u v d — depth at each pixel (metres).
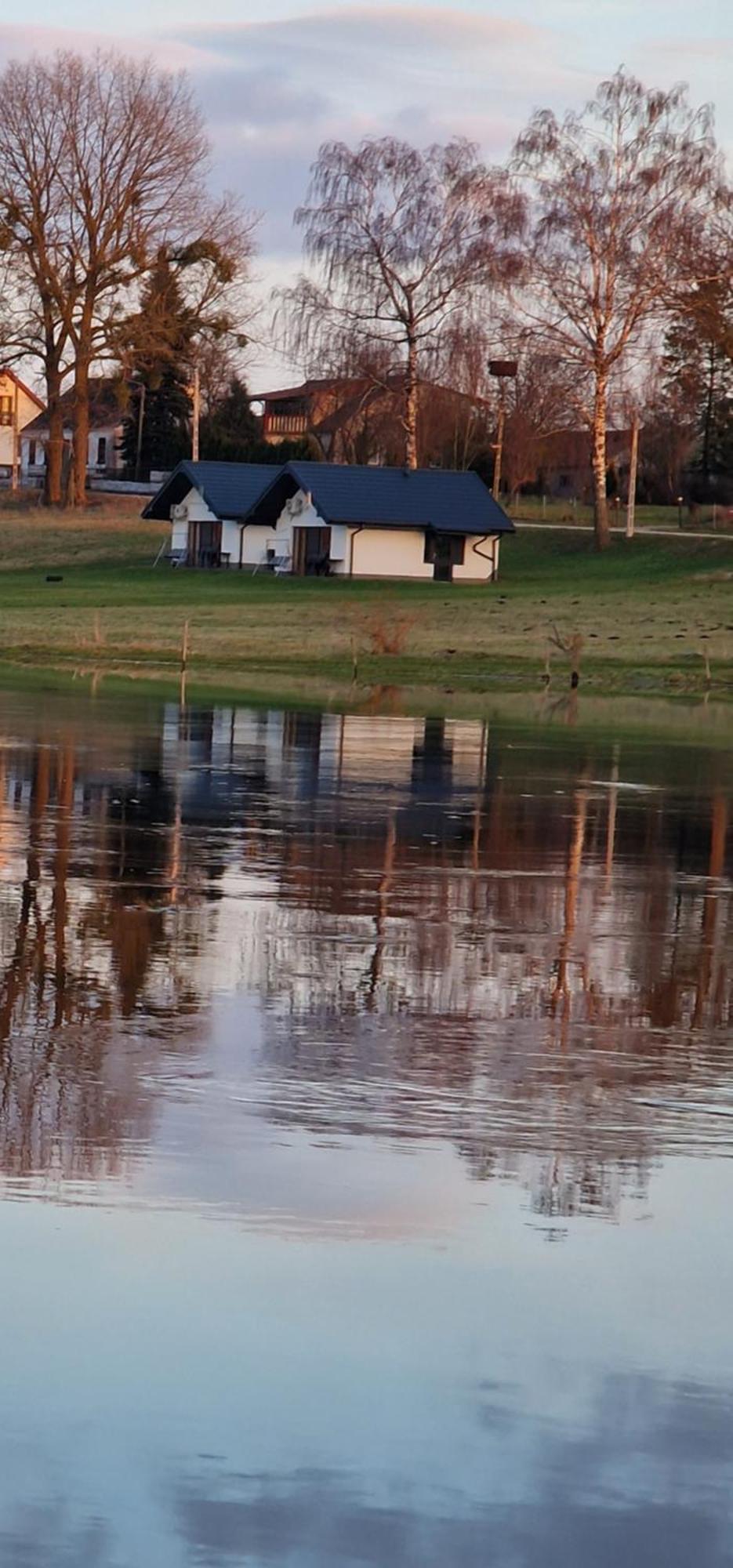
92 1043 17.62
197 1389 10.13
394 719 63.22
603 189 132.38
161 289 162.38
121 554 162.12
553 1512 8.98
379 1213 12.96
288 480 147.88
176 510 158.25
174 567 155.12
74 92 159.75
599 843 34.31
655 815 38.75
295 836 33.59
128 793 39.34
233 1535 8.72
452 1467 9.40
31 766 43.88
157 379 169.25
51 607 119.12
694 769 49.25
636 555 142.62
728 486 173.62
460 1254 12.22
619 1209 13.24
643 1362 10.69
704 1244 12.57
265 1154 14.20
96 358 170.00
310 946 23.16
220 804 38.00
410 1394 10.14
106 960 21.83
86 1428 9.68
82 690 72.25
